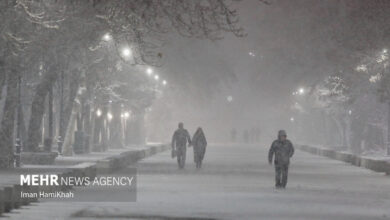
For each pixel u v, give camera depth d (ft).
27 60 330.13
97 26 318.65
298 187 297.74
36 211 189.78
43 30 314.35
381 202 234.38
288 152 291.79
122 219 177.06
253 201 232.32
